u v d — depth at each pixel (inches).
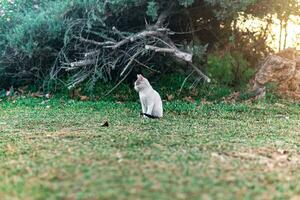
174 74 665.6
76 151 271.9
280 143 319.9
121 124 404.2
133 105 557.9
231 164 241.4
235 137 341.1
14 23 694.5
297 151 293.6
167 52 605.3
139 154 261.3
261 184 204.2
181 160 246.4
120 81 629.6
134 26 677.9
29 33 644.7
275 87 607.8
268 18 686.5
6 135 346.9
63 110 518.6
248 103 573.9
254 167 237.9
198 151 277.1
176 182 200.8
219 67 677.3
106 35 647.1
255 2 627.2
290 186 203.0
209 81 610.9
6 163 246.5
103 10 616.7
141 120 430.9
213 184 198.7
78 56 682.2
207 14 669.9
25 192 190.4
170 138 324.8
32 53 637.3
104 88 640.4
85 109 524.1
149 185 195.2
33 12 687.7
